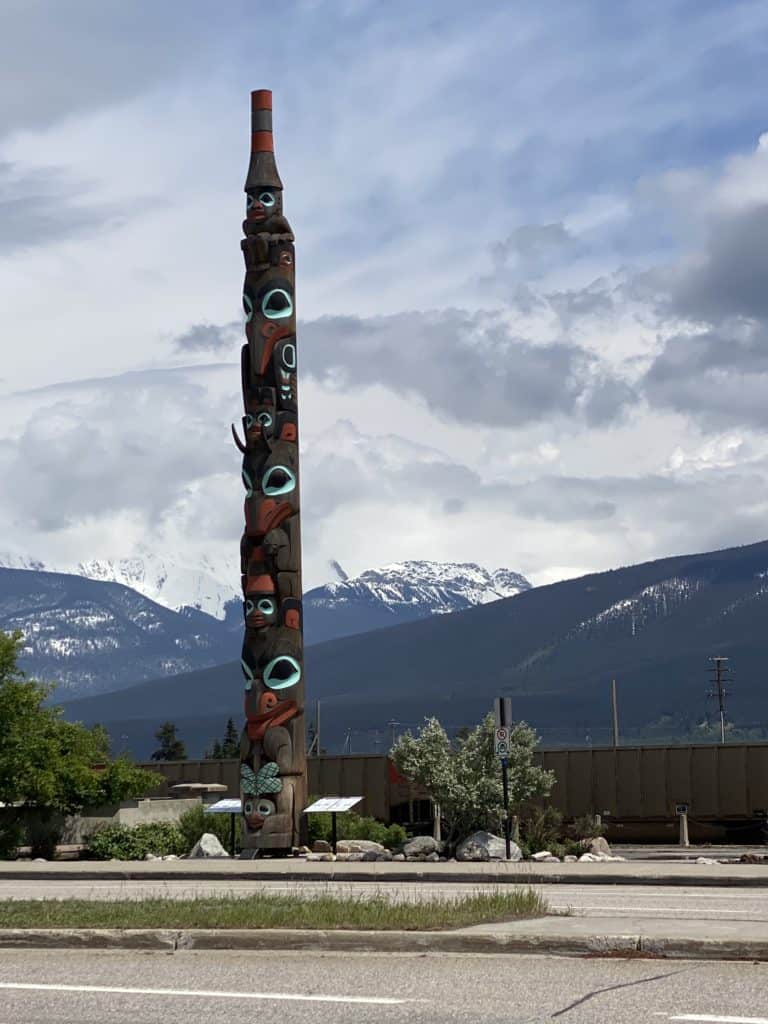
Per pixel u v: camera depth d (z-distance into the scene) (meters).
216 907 18.11
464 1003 12.05
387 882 27.44
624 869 27.31
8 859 40.41
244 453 39.41
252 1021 11.44
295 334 40.06
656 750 57.12
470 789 41.31
